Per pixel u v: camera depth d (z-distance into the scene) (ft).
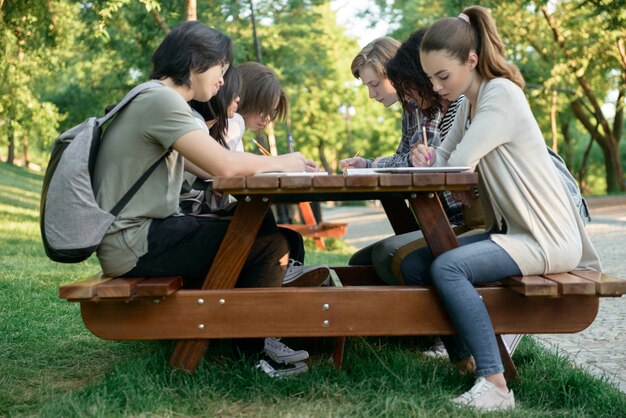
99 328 8.57
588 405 8.73
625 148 137.39
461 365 9.67
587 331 14.75
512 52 79.20
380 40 13.85
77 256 8.38
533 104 91.20
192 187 11.03
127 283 8.20
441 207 8.83
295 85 51.26
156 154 8.81
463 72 9.12
